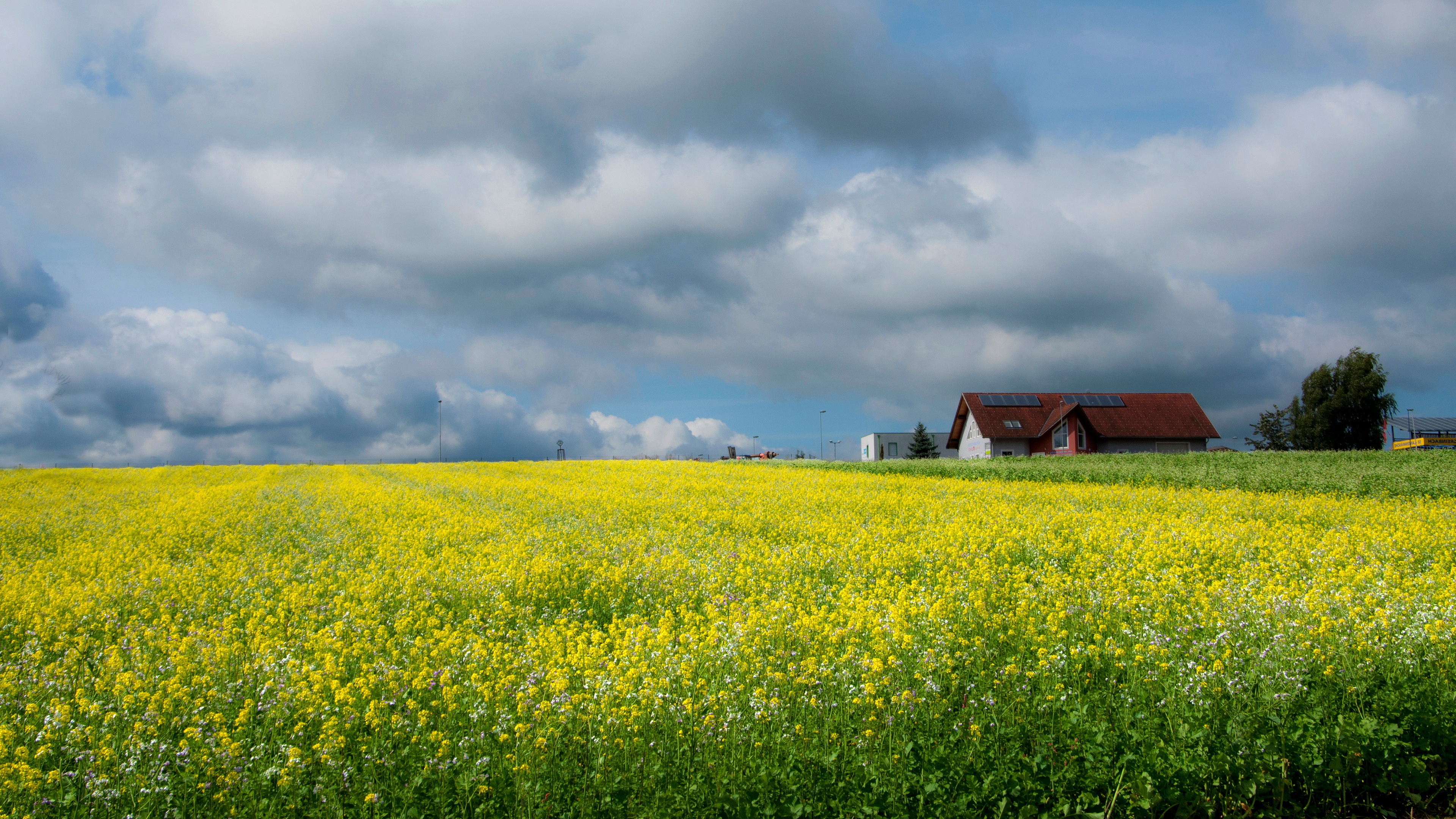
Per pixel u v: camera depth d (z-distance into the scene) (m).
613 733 5.91
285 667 7.82
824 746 5.66
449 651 8.44
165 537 17.36
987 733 5.79
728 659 7.48
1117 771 5.36
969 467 37.34
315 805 5.35
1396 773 5.55
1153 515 18.55
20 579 13.15
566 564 13.38
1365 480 24.28
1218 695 6.11
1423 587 10.17
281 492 27.38
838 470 42.34
